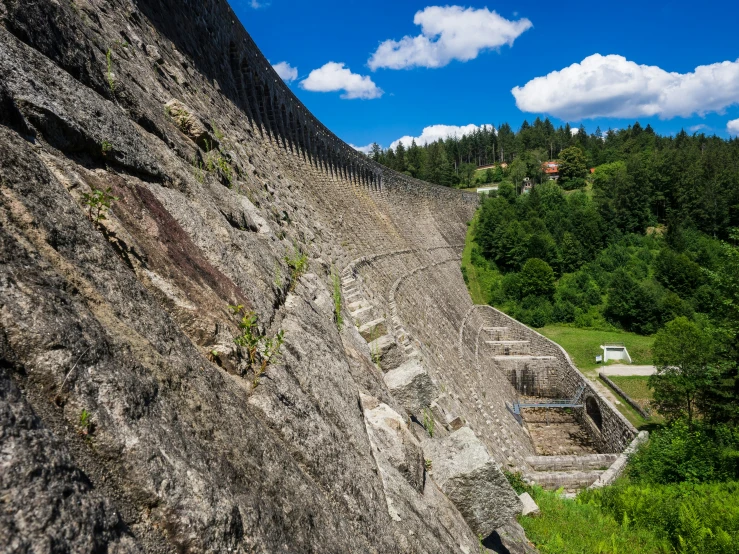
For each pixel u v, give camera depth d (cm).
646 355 6041
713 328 3416
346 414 744
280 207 1814
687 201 11462
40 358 314
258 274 857
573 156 16900
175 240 650
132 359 384
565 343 6738
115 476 314
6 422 260
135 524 305
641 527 1736
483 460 1014
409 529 662
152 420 358
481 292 9269
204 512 334
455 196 12256
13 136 448
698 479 2416
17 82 515
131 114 827
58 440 284
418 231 8031
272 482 451
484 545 1088
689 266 8281
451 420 1530
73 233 438
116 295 438
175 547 313
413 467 848
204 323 560
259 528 379
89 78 733
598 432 4678
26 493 244
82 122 595
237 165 1449
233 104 2559
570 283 8869
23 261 353
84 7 975
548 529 1627
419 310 4156
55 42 664
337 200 4619
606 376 5378
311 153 4481
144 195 647
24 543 227
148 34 1562
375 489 655
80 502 268
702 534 1566
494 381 5084
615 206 11381
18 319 317
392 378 1298
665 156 12850
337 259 2636
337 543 485
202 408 430
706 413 3362
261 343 660
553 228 10581
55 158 516
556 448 4684
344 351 1039
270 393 569
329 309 1162
